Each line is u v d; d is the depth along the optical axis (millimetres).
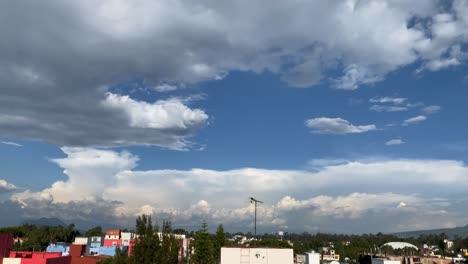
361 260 116188
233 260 64125
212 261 99250
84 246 124750
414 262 128125
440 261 132000
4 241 69438
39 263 66250
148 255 42969
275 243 159125
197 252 96688
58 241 190250
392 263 98562
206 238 97750
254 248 64750
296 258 116062
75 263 99688
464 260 135250
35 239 167750
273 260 64312
